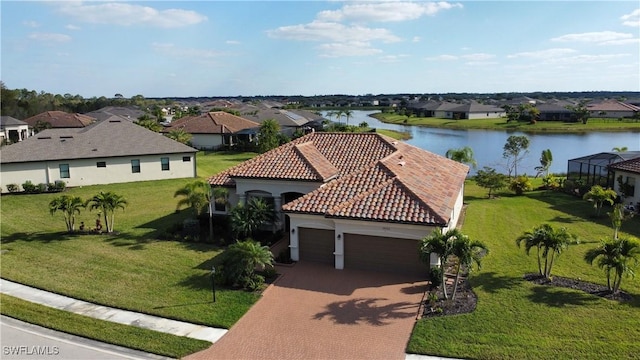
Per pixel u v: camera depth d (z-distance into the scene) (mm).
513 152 55844
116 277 22156
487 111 156250
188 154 48750
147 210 35375
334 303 19234
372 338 16344
